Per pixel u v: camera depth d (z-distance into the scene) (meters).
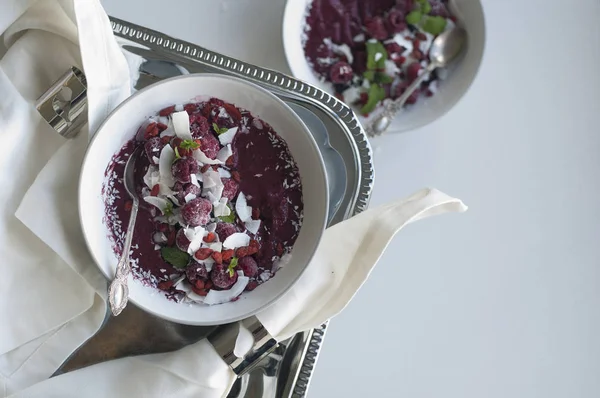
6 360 0.58
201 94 0.57
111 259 0.57
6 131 0.56
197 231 0.56
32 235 0.58
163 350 0.59
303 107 0.61
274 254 0.59
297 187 0.59
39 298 0.58
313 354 0.59
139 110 0.56
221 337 0.58
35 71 0.58
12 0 0.56
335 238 0.58
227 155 0.58
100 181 0.57
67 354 0.59
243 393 0.59
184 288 0.58
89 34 0.54
